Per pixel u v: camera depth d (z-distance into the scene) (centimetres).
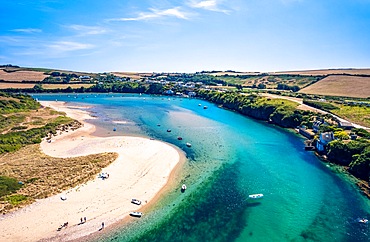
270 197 6003
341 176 7044
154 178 6700
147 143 9450
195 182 6631
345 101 16012
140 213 5172
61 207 5203
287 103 15138
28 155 7950
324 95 19538
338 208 5581
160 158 8012
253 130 12150
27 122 11819
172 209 5444
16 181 5981
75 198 5528
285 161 8138
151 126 12631
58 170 6725
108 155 7875
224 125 13188
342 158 7825
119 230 4753
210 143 9888
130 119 14325
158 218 5138
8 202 5194
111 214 5141
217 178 6894
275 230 4888
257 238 4669
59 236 4481
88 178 6344
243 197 5991
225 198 5934
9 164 7131
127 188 6091
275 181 6781
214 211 5431
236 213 5384
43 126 11075
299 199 5925
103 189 5944
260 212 5434
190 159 8169
